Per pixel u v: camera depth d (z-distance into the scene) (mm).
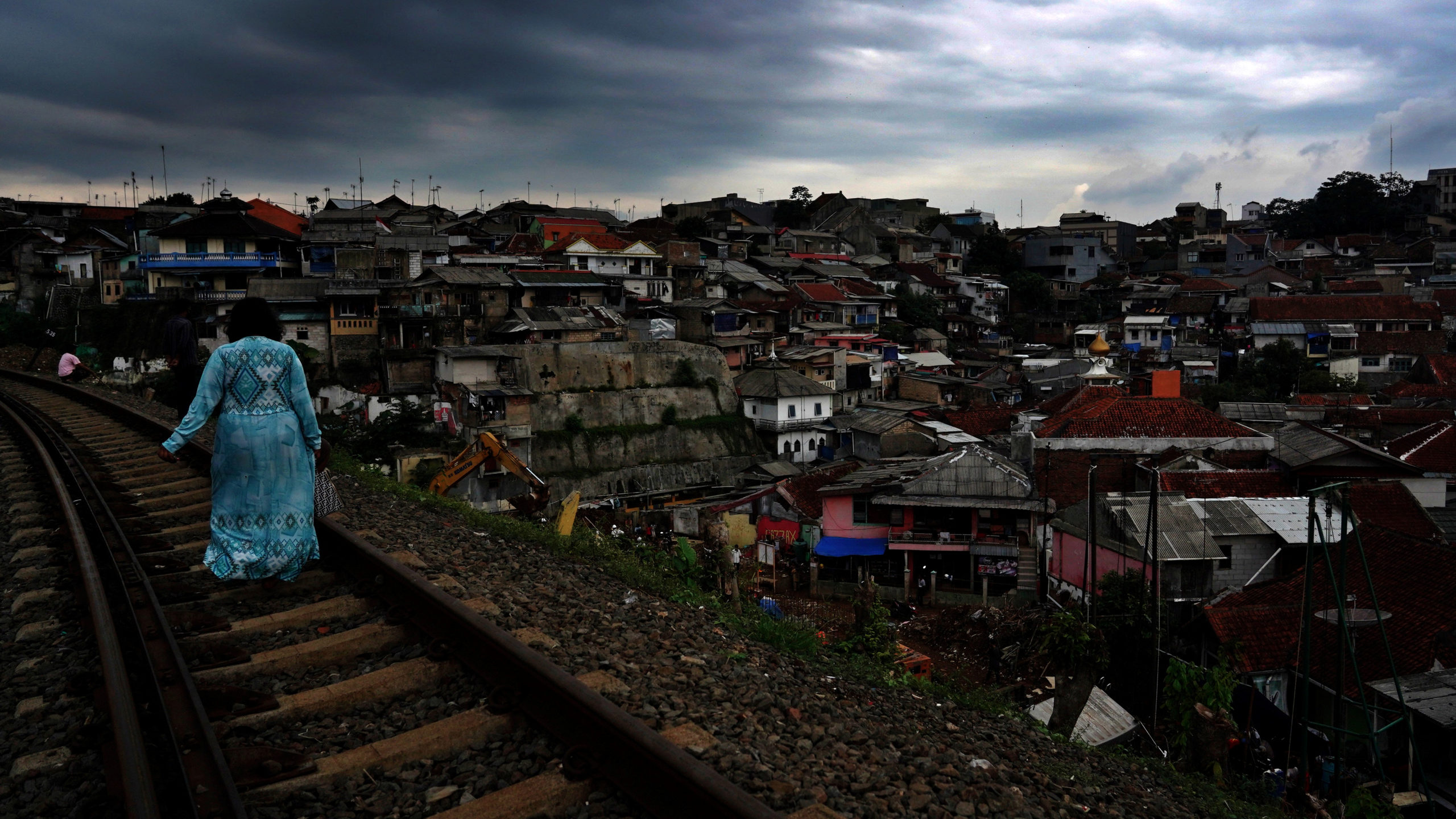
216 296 50531
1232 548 24297
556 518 23188
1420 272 84000
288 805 3826
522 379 49531
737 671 6230
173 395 31328
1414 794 14695
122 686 4324
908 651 18250
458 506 12789
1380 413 43156
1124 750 10711
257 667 5250
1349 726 16641
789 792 4133
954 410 56344
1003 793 4855
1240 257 89562
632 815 3783
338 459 15328
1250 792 12250
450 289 53219
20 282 60500
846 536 34688
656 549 16672
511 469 28953
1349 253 94312
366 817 3791
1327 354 61188
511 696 4730
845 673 7922
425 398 49656
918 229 112625
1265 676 18172
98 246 67188
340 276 54594
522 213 88250
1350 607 18719
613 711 4145
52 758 4234
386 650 5680
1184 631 20719
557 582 8211
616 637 6496
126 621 5863
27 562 7867
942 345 72938
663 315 62656
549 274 59812
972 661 24125
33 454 13898
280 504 6250
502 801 3783
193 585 6797
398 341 51188
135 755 3691
